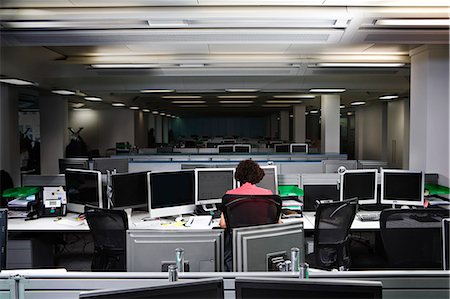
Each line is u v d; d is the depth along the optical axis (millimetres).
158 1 3104
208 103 14750
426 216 3004
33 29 3746
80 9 3316
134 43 4277
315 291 1166
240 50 5602
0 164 7164
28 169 11734
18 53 5828
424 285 1457
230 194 2961
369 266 3371
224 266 1905
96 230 3209
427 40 4223
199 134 27312
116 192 3748
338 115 10539
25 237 3852
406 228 3025
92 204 3850
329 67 6383
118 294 1138
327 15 3381
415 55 5289
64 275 1466
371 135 15078
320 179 4293
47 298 1452
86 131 15172
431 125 4922
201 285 1197
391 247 3051
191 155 8297
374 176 4180
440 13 3396
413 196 4082
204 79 7922
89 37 3988
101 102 12234
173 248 1828
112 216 3092
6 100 7277
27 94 10219
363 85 8070
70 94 9195
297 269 1574
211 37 4055
